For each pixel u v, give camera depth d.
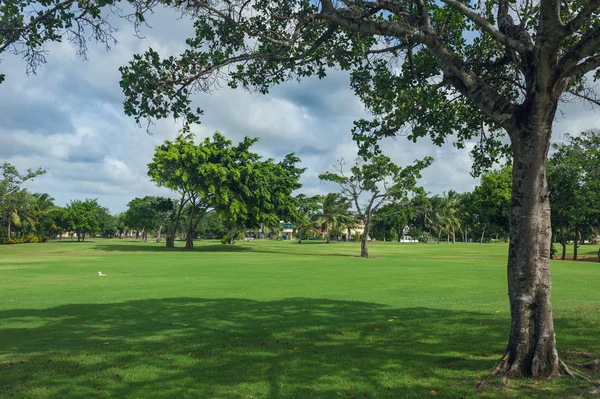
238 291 16.89
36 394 6.05
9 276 22.75
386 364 7.34
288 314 11.91
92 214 120.06
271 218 57.38
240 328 10.15
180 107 8.04
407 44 7.74
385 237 122.69
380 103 9.12
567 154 43.22
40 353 8.10
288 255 49.16
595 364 6.88
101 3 6.37
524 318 6.47
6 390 6.21
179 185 57.44
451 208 103.25
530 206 6.51
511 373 6.35
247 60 8.48
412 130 9.98
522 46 6.86
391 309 12.66
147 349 8.31
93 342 8.92
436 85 8.58
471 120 10.64
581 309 12.22
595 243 97.19
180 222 110.75
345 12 7.64
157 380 6.61
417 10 8.54
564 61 6.11
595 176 41.59
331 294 16.02
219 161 57.03
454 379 6.57
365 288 17.84
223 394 6.04
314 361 7.52
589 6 5.59
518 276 6.55
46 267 28.92
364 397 5.89
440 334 9.43
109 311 12.48
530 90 6.60
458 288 17.83
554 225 46.31
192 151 53.78
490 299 14.71
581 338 8.79
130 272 25.31
